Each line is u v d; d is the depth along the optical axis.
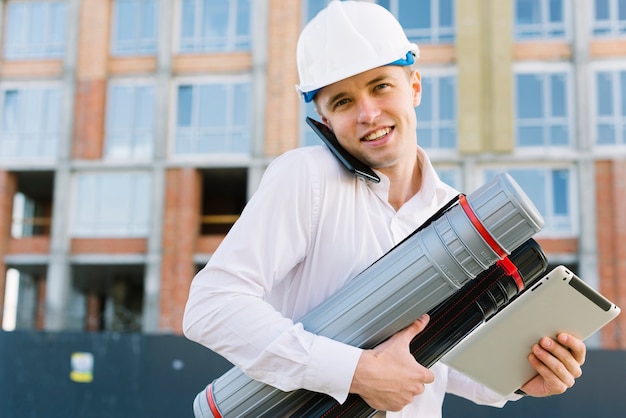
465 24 14.64
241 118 15.45
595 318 1.37
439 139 14.62
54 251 15.45
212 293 1.28
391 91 1.36
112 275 18.30
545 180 14.42
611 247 13.96
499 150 14.28
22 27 16.38
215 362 7.55
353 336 1.26
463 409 6.11
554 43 14.65
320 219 1.35
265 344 1.23
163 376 7.58
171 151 15.53
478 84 14.43
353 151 1.38
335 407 1.25
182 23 15.97
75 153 15.66
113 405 7.53
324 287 1.36
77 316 19.94
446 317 1.30
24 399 7.68
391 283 1.25
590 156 14.22
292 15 15.37
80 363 7.70
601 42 14.70
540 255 1.32
